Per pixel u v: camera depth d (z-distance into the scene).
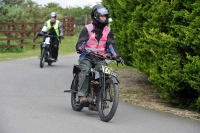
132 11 23.81
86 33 17.14
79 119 16.47
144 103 20.88
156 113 18.59
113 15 27.02
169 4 19.23
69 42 64.25
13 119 15.82
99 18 17.02
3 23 48.91
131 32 22.69
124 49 25.06
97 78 16.42
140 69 21.17
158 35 19.09
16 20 57.53
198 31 17.48
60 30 34.78
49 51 34.91
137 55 21.45
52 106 18.83
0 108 17.72
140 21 21.98
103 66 16.36
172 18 19.14
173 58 18.48
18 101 19.48
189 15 17.88
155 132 15.06
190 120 17.48
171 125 16.33
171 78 18.73
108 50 17.38
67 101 20.25
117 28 26.44
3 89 22.62
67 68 34.25
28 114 16.81
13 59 41.50
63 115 17.05
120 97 22.30
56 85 24.95
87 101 16.92
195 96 20.02
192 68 17.72
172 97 20.12
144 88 25.19
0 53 47.88
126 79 28.64
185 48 18.34
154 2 19.88
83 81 16.88
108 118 16.05
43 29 34.56
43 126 14.96
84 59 17.09
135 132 14.84
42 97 20.91
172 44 18.42
